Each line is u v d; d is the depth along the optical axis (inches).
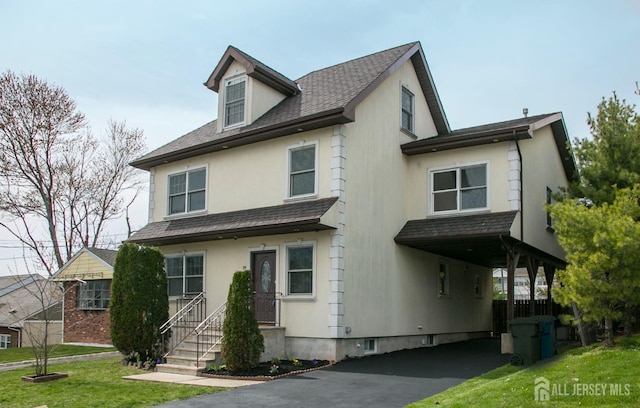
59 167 1254.3
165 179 780.6
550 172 753.6
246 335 508.1
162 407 372.2
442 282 781.9
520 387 352.8
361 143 628.1
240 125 700.0
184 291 720.3
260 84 706.2
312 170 616.7
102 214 1364.4
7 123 1155.9
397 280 668.1
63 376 500.4
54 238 1251.8
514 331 494.0
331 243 580.4
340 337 564.7
